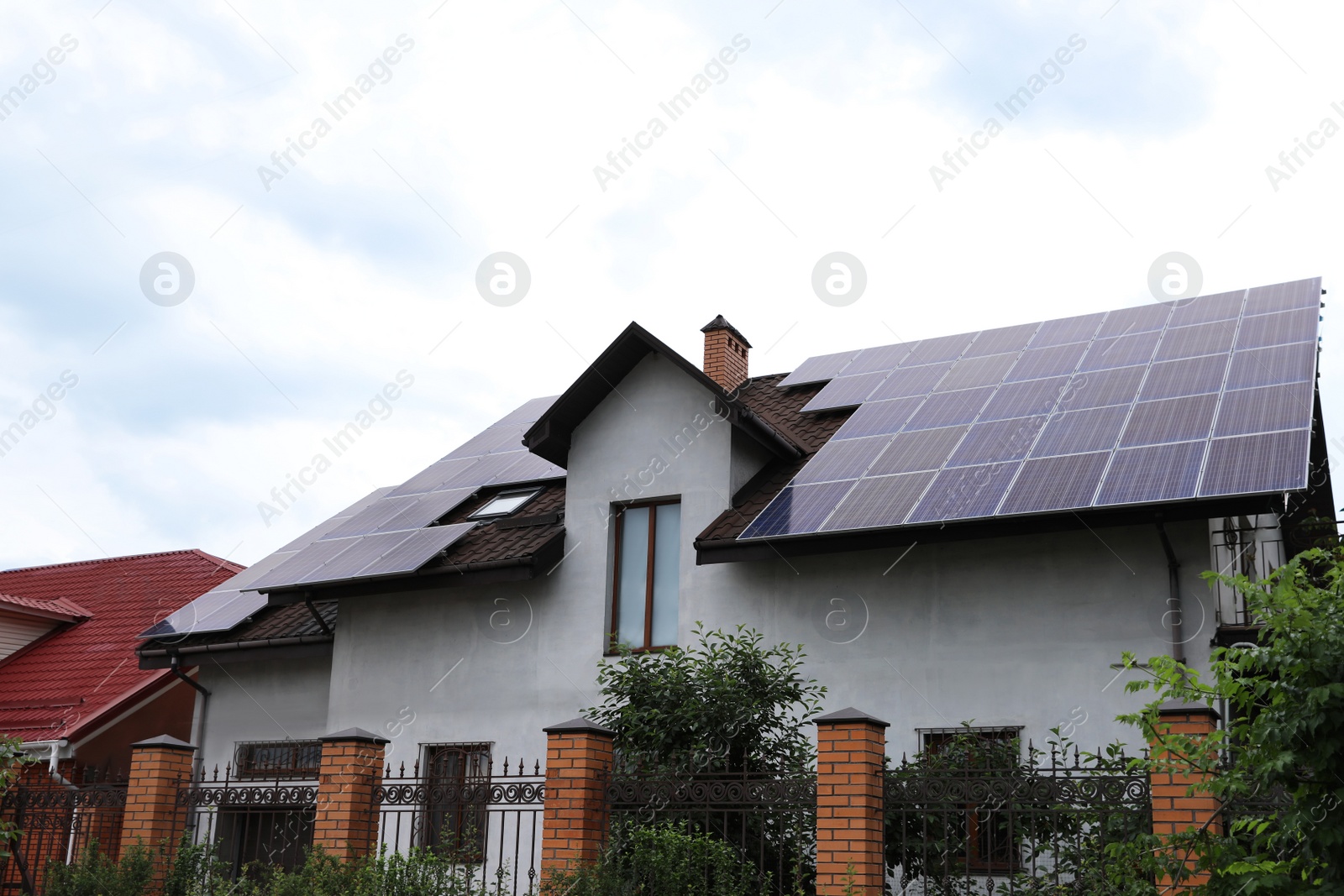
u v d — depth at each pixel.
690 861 8.48
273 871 10.57
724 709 10.08
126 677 17.81
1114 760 8.44
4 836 11.02
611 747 9.30
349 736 10.16
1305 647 5.66
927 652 12.03
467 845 9.52
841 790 8.10
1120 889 6.91
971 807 8.39
